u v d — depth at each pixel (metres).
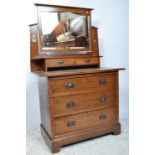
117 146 1.69
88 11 1.99
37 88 2.12
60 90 1.58
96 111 1.79
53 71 1.75
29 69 2.04
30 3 1.97
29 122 2.14
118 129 1.93
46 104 1.66
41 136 1.95
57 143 1.60
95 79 1.74
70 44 1.95
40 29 1.79
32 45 1.93
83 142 1.79
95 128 1.79
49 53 1.92
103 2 2.25
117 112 1.93
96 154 1.56
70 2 2.11
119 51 2.40
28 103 2.11
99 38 2.29
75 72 1.59
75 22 1.95
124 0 2.33
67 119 1.64
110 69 1.79
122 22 2.36
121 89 2.44
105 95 1.83
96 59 2.11
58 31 1.88
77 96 1.66
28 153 1.59
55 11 1.83
